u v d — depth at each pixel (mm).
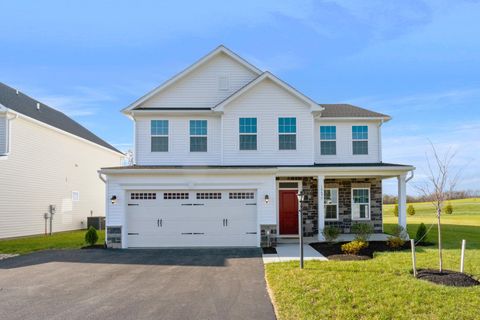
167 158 17203
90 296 7723
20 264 11258
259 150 16844
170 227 14680
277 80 16828
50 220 21875
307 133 16891
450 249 12953
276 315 6469
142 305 7090
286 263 10539
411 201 51219
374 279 8242
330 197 18281
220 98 18078
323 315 6203
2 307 7043
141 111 17156
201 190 14766
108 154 31125
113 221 14492
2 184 17969
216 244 14633
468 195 51031
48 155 22016
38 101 26031
